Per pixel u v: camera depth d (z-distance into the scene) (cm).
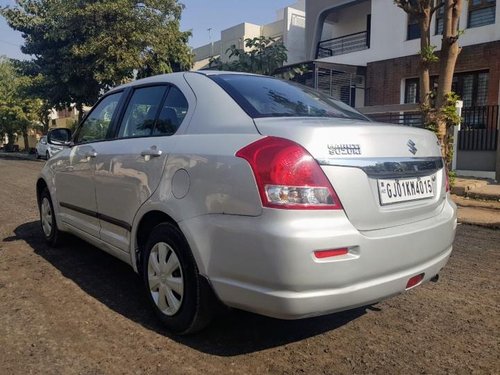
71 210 479
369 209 271
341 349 309
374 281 269
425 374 279
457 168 1262
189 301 302
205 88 336
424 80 901
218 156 284
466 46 1372
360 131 279
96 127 457
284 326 341
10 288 417
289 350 306
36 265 483
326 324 346
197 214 289
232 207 269
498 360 296
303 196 252
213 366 286
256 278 258
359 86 1750
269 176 256
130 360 293
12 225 676
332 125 278
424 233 296
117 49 1944
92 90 2227
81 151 450
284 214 250
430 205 315
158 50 2038
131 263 368
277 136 269
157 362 290
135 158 357
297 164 254
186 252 301
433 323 349
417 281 299
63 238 546
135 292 408
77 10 1902
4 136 4481
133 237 359
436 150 335
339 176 262
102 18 1950
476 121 1274
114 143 402
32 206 845
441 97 883
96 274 455
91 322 346
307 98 365
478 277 451
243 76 369
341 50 2031
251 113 299
